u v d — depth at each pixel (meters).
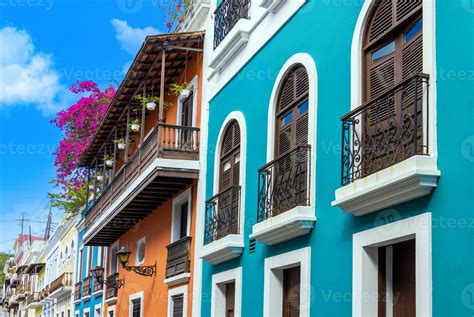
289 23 10.04
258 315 10.06
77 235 28.64
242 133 11.45
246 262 10.76
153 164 13.57
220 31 12.78
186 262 13.66
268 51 10.73
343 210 7.72
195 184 13.77
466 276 5.98
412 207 6.76
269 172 9.83
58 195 26.64
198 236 13.16
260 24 11.11
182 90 14.19
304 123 9.44
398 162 6.84
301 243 8.95
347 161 7.83
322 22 9.02
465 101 6.18
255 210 10.60
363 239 7.54
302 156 8.96
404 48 7.44
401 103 6.84
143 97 14.92
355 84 8.04
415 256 6.85
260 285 10.11
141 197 15.37
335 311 8.01
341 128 8.27
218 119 12.80
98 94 24.95
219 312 11.95
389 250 7.51
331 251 8.21
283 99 10.17
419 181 6.42
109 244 22.06
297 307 9.41
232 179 12.00
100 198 19.70
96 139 20.09
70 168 25.25
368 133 7.53
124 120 18.23
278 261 9.52
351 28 8.29
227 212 11.46
